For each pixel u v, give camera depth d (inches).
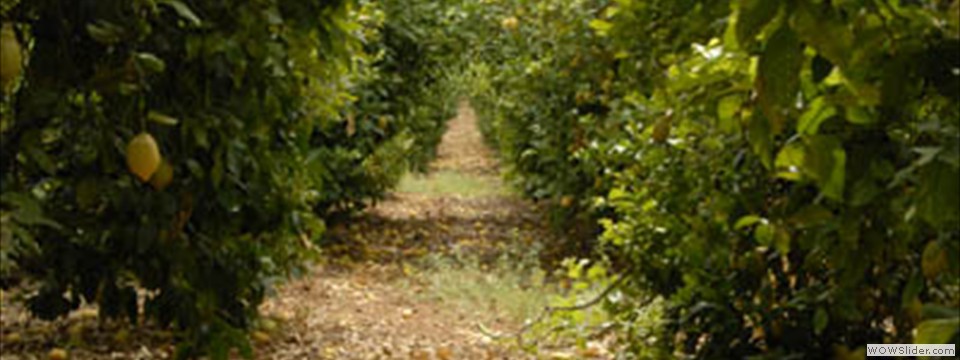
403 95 419.5
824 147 67.4
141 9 115.0
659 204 148.0
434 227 417.7
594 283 206.7
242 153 138.2
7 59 75.5
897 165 75.3
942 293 106.7
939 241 71.5
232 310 158.9
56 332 205.6
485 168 737.6
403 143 400.2
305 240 198.8
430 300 279.9
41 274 135.9
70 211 127.3
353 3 145.4
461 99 1285.7
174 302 135.7
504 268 311.4
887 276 104.5
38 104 101.0
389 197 513.0
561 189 341.7
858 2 58.2
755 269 127.2
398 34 406.3
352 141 362.0
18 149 100.7
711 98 79.7
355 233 393.4
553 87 339.0
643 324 146.9
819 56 60.2
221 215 143.6
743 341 128.4
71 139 113.3
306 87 171.0
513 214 455.8
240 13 128.3
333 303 269.0
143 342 202.2
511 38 412.8
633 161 170.1
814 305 120.1
